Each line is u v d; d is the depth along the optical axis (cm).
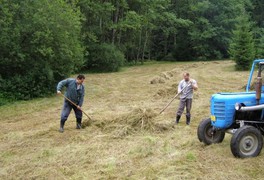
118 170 617
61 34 1773
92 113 1204
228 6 5181
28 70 1720
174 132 886
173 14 4831
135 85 2159
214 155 684
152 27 4391
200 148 739
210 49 5188
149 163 649
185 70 3262
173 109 1256
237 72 2997
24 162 679
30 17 1712
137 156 689
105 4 3469
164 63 4494
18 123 1097
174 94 1587
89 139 833
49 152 727
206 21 5072
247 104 692
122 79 2578
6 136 905
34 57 1770
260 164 628
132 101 1500
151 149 725
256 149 670
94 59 3347
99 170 616
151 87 2014
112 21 3797
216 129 735
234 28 5131
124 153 710
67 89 926
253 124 711
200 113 1162
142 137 819
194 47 5088
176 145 765
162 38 5500
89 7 3325
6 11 1575
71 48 1888
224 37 5078
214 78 2511
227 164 631
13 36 1631
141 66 4016
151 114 933
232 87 1938
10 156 726
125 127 874
